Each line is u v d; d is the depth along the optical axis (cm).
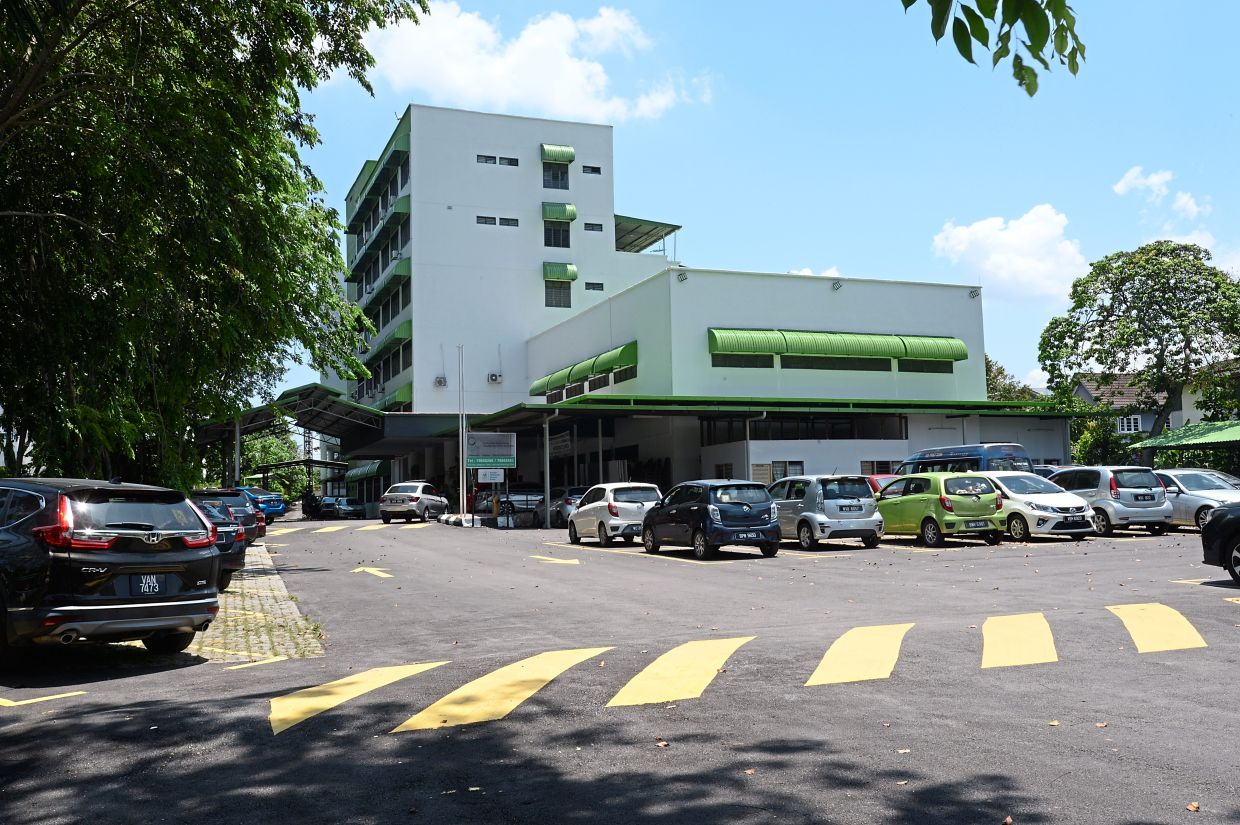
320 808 453
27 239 1359
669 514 2052
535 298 5659
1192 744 520
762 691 676
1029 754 508
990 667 735
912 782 466
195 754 550
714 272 4081
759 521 1941
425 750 548
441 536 2997
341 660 901
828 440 3684
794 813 427
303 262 2017
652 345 4125
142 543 855
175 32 1205
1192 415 4959
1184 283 3672
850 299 4300
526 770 505
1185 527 2416
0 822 444
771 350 4016
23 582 807
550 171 5784
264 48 1224
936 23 336
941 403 3838
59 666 897
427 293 5475
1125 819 410
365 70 1376
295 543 2781
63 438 1457
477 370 5528
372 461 7594
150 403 1672
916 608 1099
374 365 6550
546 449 3522
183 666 897
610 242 5850
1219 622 908
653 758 521
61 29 1040
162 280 1404
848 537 2059
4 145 1216
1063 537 2144
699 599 1268
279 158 1555
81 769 526
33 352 1395
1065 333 3859
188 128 1198
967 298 4509
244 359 1808
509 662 822
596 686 707
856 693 662
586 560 1980
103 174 1226
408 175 5694
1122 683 671
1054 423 4038
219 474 4847
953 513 2064
